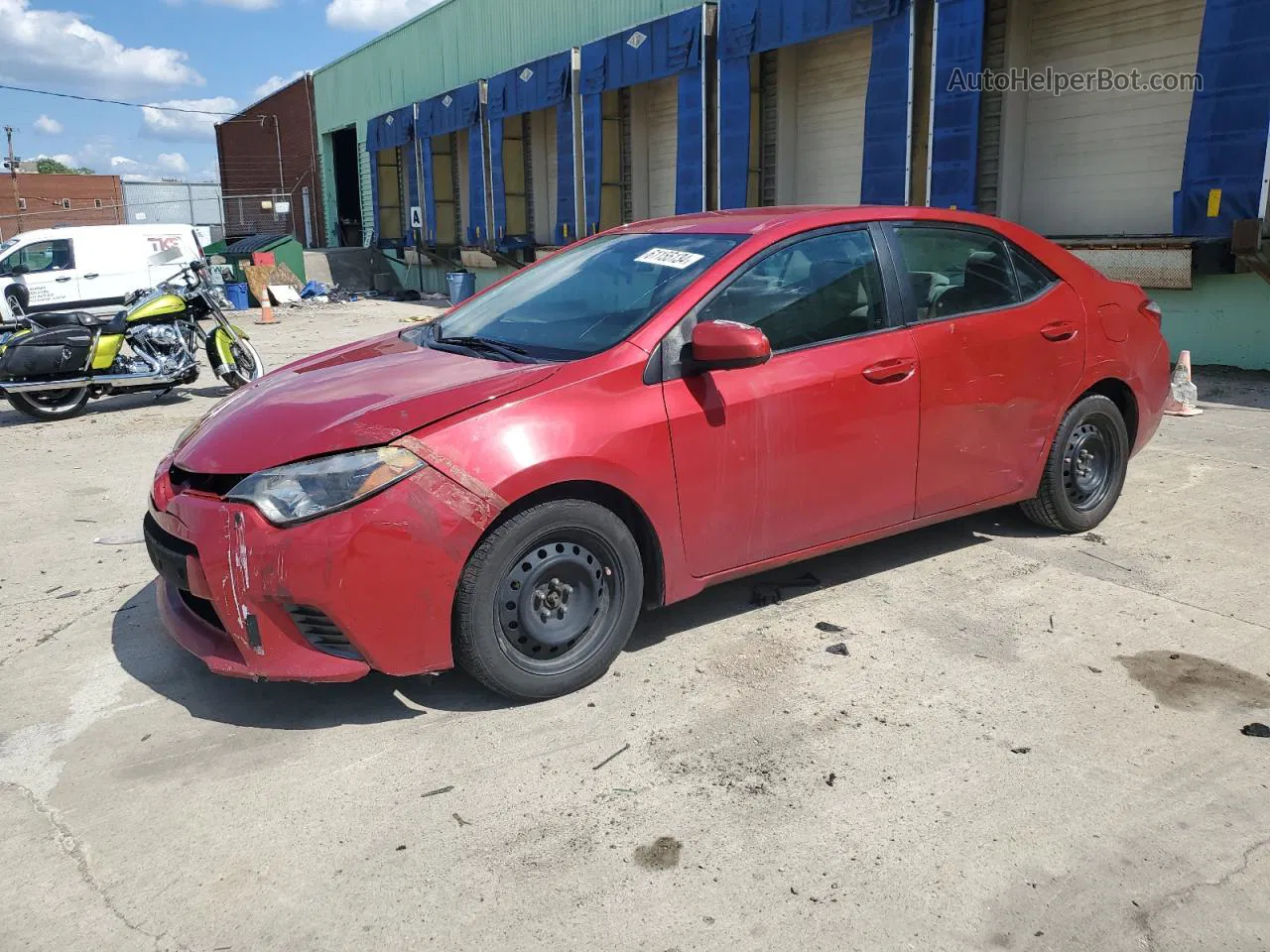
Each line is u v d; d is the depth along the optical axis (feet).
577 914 7.72
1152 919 7.52
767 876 8.11
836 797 9.12
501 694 10.76
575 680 11.05
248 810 9.18
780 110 48.42
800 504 12.28
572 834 8.70
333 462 9.79
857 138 45.78
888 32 37.47
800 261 12.44
